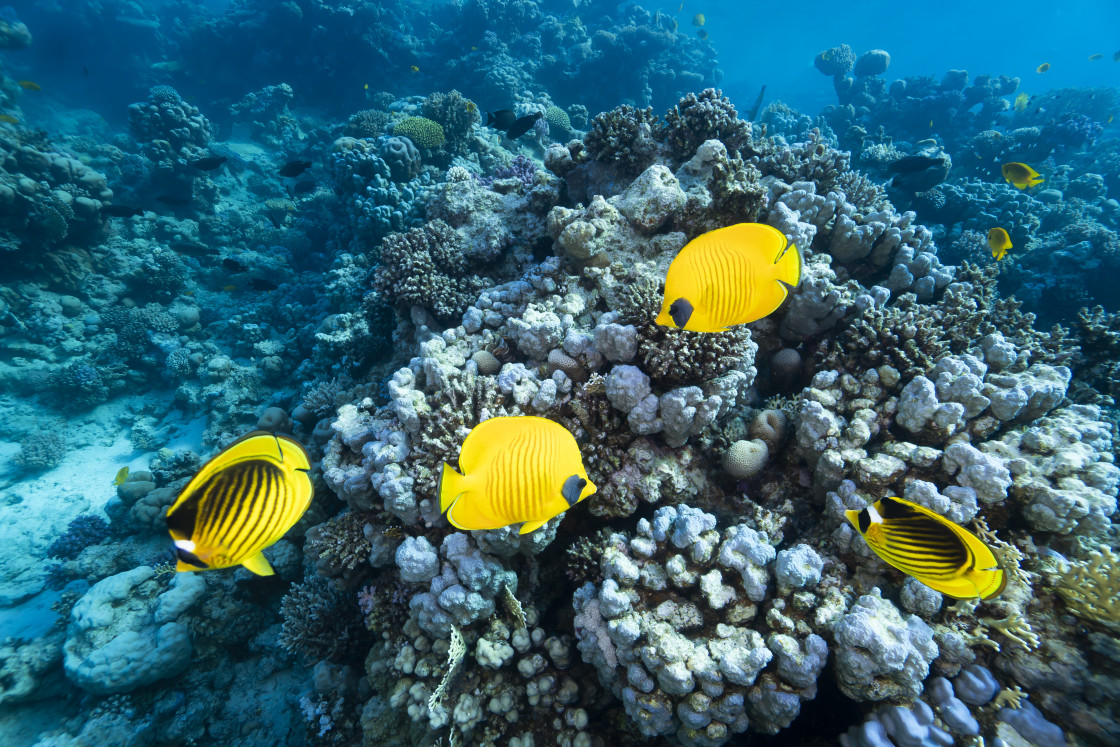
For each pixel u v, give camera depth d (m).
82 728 5.68
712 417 3.96
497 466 1.40
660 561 3.65
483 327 5.64
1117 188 16.44
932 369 4.25
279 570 6.36
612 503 4.16
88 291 12.53
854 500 3.56
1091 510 3.27
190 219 15.17
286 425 8.14
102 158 17.05
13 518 9.12
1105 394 5.27
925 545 1.92
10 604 7.69
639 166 6.74
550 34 23.05
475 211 7.70
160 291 13.23
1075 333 5.66
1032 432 3.71
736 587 3.42
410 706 3.97
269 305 12.68
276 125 20.45
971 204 10.99
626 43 22.50
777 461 4.48
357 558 4.56
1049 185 14.87
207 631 6.35
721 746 3.16
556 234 5.95
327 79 22.78
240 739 5.87
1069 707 2.75
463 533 3.90
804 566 3.19
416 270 6.95
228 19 24.80
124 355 11.94
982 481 3.33
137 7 29.03
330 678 5.30
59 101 25.95
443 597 3.72
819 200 5.57
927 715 2.74
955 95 18.94
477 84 20.16
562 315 5.20
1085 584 2.93
